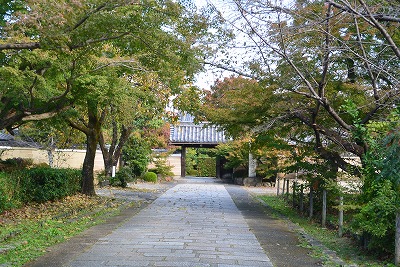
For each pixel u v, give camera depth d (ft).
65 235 25.53
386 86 30.35
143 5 24.18
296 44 28.89
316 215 38.06
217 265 18.67
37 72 29.01
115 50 36.27
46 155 68.08
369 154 22.08
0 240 22.22
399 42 28.60
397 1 24.44
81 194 47.70
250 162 87.20
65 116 38.99
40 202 38.83
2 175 33.01
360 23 27.48
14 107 32.32
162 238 25.03
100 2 22.88
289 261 20.02
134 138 82.23
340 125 30.76
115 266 18.12
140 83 46.39
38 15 19.80
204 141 97.86
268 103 34.01
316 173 36.96
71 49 23.91
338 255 21.77
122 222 31.94
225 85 38.29
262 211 43.14
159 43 26.13
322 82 28.81
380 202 19.52
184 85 42.22
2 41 23.54
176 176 113.29
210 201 51.96
